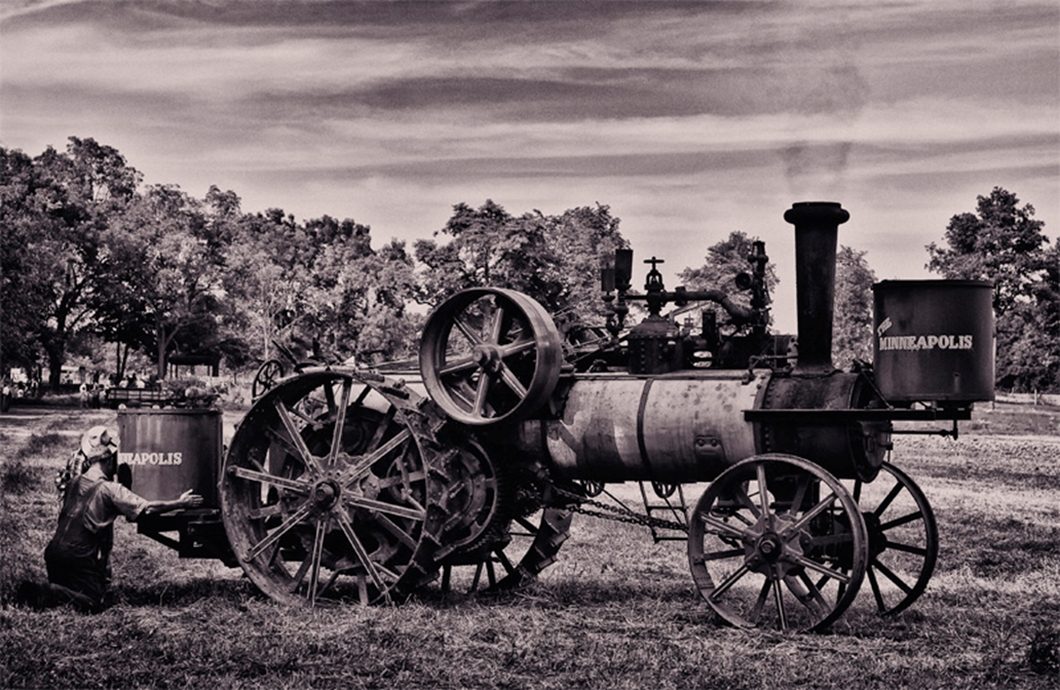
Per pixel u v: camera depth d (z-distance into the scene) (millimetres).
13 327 64750
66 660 9719
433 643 10273
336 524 12234
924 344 10570
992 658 9609
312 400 13602
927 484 24984
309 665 9625
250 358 99750
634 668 9414
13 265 64438
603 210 67688
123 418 12672
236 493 12688
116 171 100188
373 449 12648
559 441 12180
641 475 12031
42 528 16625
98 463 12133
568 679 9164
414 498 12383
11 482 21844
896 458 31875
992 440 39469
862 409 10922
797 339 11562
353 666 9602
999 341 73438
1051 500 21703
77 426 43344
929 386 10555
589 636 10477
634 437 11828
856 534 10422
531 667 9547
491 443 12375
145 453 12602
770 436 11320
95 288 90062
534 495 12523
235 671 9484
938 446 36594
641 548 15953
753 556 10891
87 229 88625
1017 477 26641
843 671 9188
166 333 94625
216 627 10930
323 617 11430
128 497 11938
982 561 15219
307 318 92438
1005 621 11219
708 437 11539
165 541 12836
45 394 77562
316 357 13195
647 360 12273
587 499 12297
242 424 12594
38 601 11789
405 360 13289
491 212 68250
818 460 11227
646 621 11258
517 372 12375
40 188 87438
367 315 84938
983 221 75375
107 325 94500
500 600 12523
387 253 90750
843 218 11445
